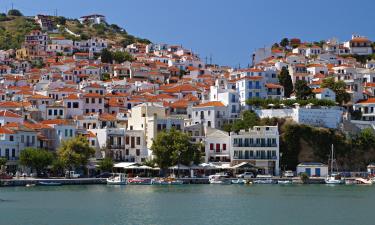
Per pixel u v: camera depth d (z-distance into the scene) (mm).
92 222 124750
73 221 125562
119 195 173500
